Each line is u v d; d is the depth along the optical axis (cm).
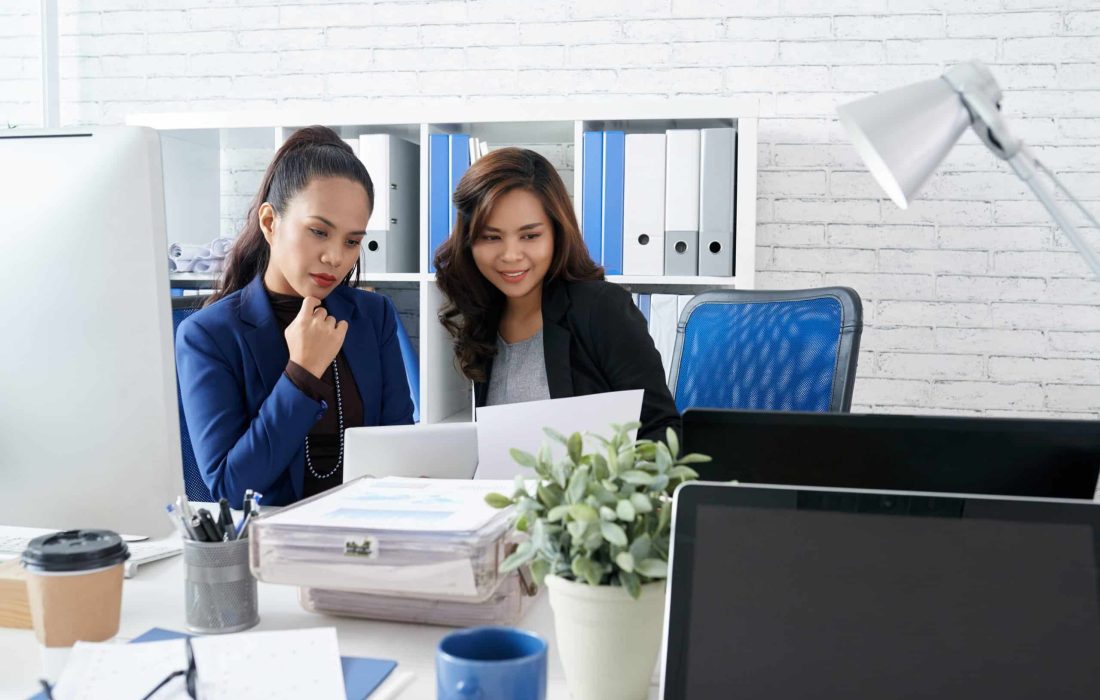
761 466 89
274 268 167
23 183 93
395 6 296
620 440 75
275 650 78
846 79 278
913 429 86
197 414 152
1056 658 61
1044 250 273
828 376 168
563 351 184
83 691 70
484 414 121
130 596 98
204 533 87
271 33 303
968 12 272
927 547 65
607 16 287
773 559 65
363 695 72
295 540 85
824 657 63
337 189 158
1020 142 75
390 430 119
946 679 62
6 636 88
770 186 283
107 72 310
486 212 181
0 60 313
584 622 72
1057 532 64
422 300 257
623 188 250
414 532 83
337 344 152
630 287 269
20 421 95
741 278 246
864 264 281
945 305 278
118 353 92
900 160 76
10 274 93
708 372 185
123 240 92
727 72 283
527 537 91
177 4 306
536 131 268
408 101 297
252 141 286
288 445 144
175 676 72
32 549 79
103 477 94
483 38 293
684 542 67
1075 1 268
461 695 58
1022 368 276
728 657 64
